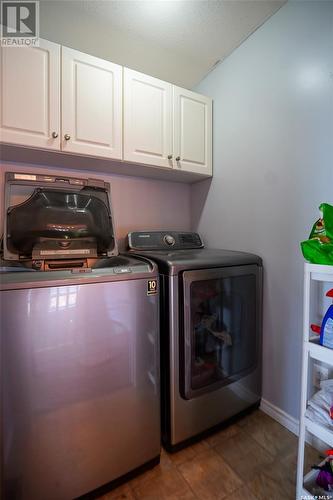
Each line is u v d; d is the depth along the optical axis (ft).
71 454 3.26
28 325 2.94
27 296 2.93
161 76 6.35
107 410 3.49
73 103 4.53
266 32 4.84
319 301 4.17
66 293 3.15
